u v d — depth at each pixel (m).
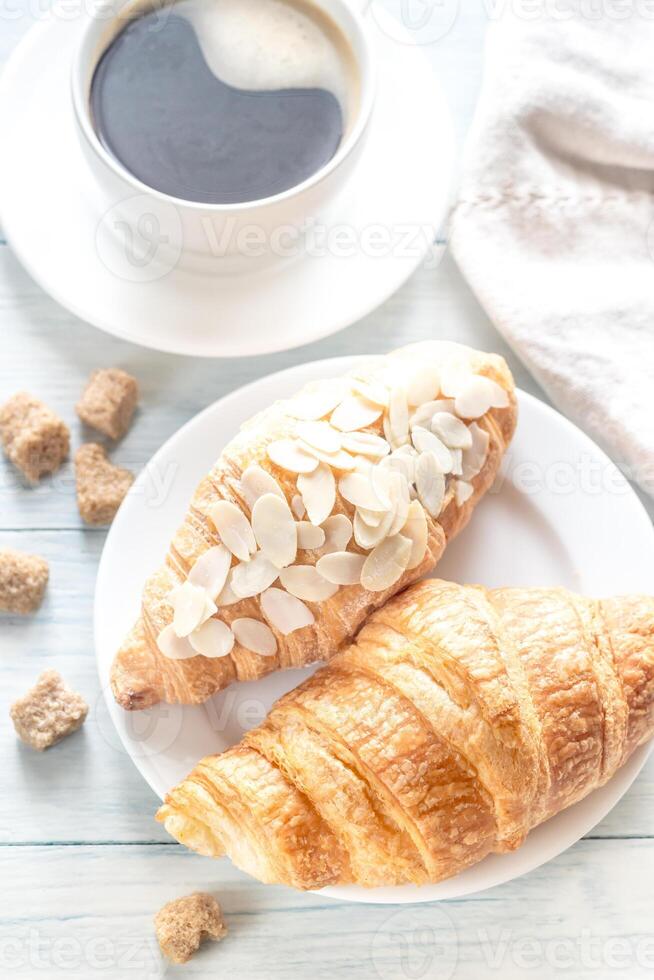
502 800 0.60
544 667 0.61
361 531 0.62
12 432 0.69
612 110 0.71
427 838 0.60
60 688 0.67
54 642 0.68
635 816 0.67
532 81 0.71
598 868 0.67
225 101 0.67
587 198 0.72
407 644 0.62
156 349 0.68
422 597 0.63
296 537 0.62
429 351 0.66
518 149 0.72
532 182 0.72
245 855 0.62
